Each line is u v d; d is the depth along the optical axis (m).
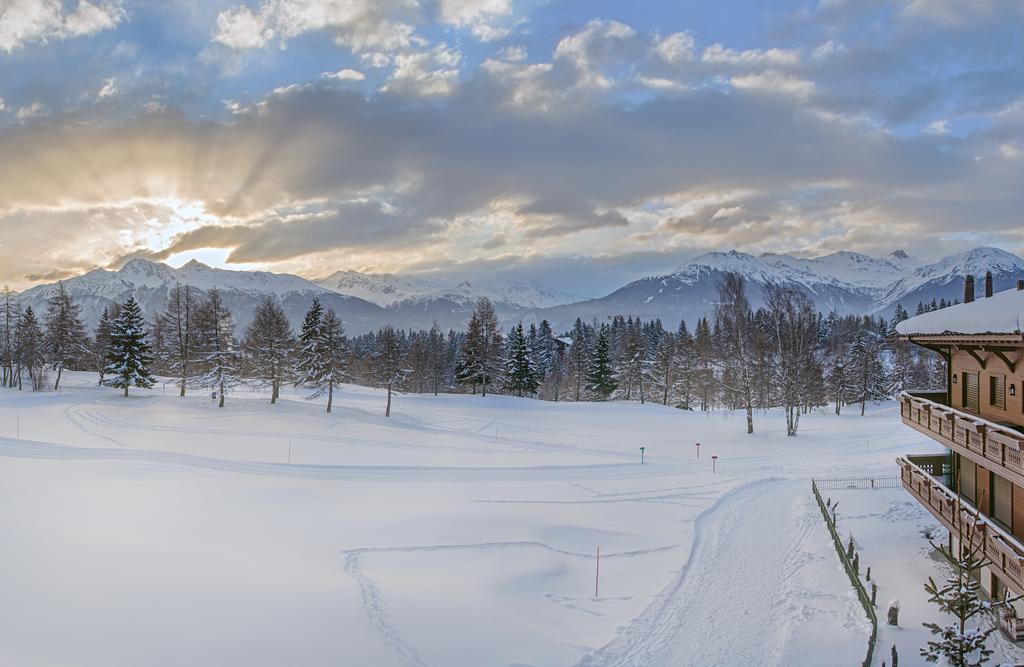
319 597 18.45
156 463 39.00
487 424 64.19
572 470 42.75
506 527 28.09
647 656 16.69
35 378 79.06
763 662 16.45
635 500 34.25
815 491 34.06
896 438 54.69
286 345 67.88
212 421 56.38
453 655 15.73
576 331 136.62
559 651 16.70
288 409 62.47
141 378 68.38
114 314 97.00
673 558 25.05
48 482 30.81
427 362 103.69
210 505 29.16
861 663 16.48
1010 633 18.34
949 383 25.52
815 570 23.52
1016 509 20.70
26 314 83.81
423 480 38.69
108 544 21.45
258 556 22.00
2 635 13.90
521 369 91.06
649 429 63.12
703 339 83.38
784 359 60.41
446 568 22.50
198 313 69.88
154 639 14.69
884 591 21.86
